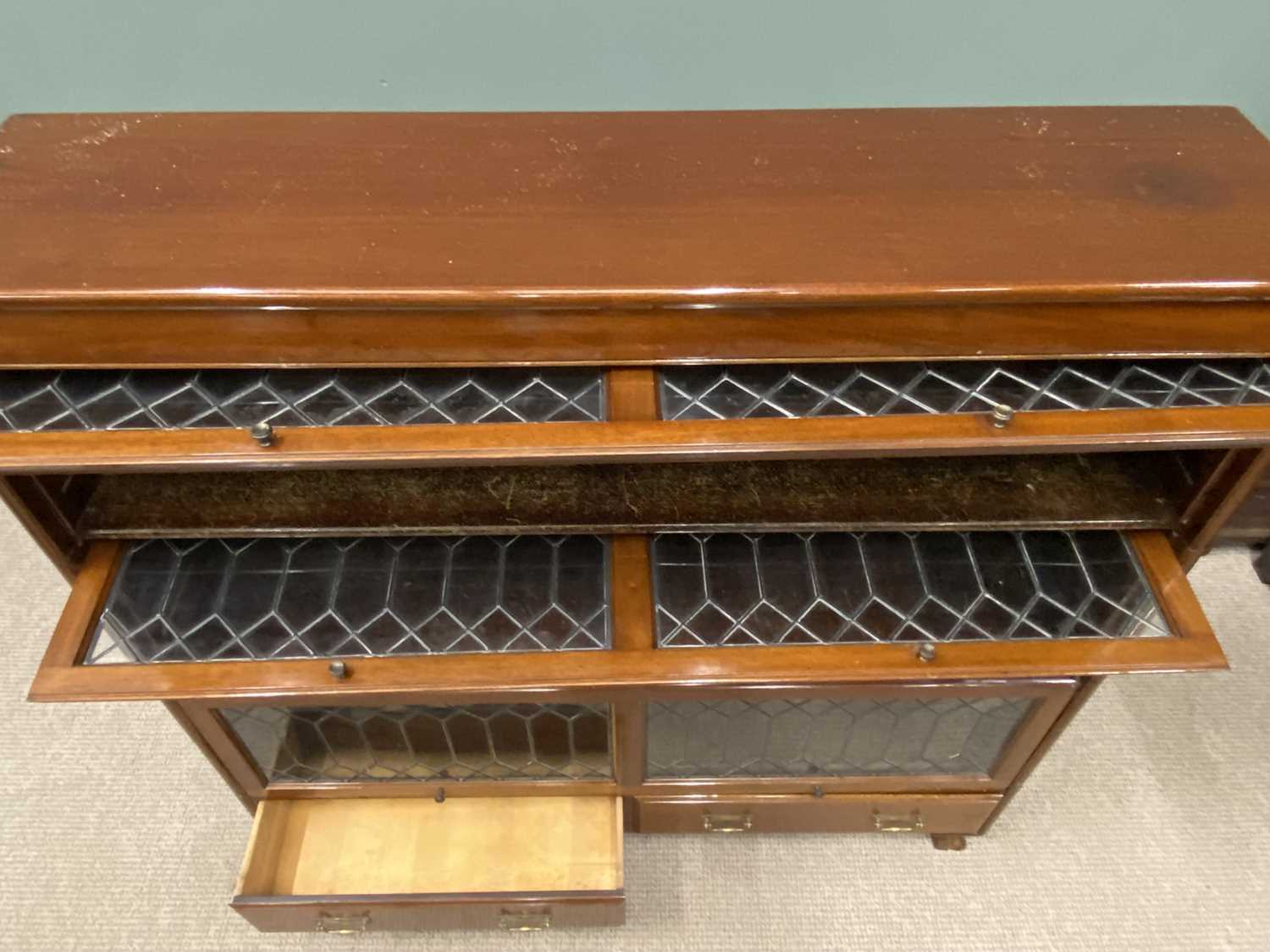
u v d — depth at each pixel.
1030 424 0.76
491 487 0.92
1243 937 1.11
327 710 0.97
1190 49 0.95
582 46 0.94
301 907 0.98
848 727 1.00
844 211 0.79
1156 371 0.81
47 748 1.24
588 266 0.73
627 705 0.93
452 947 1.10
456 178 0.83
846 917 1.13
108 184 0.81
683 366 0.81
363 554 0.96
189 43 0.91
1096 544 0.94
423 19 0.91
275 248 0.75
